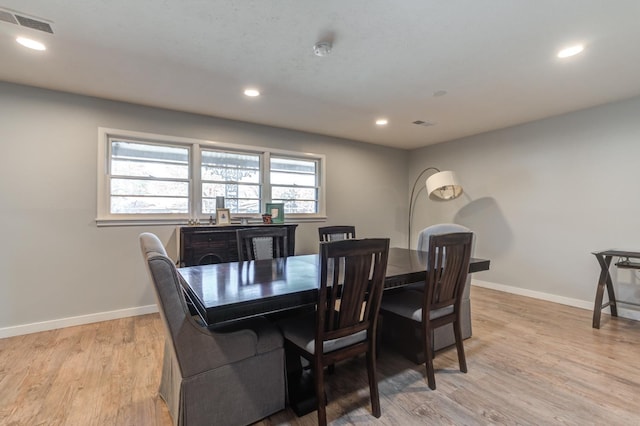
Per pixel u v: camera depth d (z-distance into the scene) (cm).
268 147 420
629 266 294
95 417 168
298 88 292
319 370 155
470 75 265
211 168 384
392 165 558
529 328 295
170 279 140
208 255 335
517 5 174
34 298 286
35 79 270
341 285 165
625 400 184
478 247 463
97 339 268
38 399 183
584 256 355
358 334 171
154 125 342
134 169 339
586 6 175
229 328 168
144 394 189
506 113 366
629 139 321
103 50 222
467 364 228
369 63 243
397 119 390
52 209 294
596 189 345
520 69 253
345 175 498
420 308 211
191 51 224
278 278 190
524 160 409
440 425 164
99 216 313
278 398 174
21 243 282
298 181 456
